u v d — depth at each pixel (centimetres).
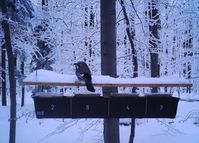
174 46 1716
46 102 550
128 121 1444
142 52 1251
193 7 1458
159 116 572
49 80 530
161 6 1252
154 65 1215
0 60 2238
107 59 669
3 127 1386
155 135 1256
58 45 1373
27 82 523
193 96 1547
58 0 1341
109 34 671
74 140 1168
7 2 1128
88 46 1291
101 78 556
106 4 674
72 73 1404
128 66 1330
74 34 1335
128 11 1190
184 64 1658
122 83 550
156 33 1241
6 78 2300
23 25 1320
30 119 1580
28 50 1706
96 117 559
